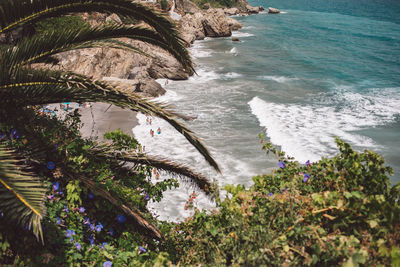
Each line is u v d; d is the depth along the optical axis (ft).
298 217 9.95
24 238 10.80
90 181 13.88
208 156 15.20
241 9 411.13
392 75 141.79
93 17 87.56
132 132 65.87
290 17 374.63
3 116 13.78
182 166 18.15
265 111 85.46
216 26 234.38
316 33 262.06
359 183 10.68
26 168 12.73
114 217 14.73
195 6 317.22
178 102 92.58
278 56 176.35
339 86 120.67
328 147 65.21
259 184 13.08
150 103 14.49
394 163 62.13
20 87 13.55
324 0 648.38
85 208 14.14
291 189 11.25
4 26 14.67
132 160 17.75
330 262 8.39
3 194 9.81
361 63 165.58
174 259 14.17
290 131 72.59
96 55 91.50
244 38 234.99
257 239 9.70
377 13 418.31
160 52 118.42
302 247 8.87
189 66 16.40
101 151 16.88
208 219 13.88
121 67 96.07
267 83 119.14
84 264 11.68
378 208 8.86
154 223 16.99
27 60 14.85
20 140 13.42
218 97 98.68
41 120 15.47
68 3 15.08
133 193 16.01
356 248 8.44
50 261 10.73
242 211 11.42
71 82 13.67
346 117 84.99
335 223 9.61
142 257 13.06
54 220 12.05
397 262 7.50
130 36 16.71
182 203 42.70
